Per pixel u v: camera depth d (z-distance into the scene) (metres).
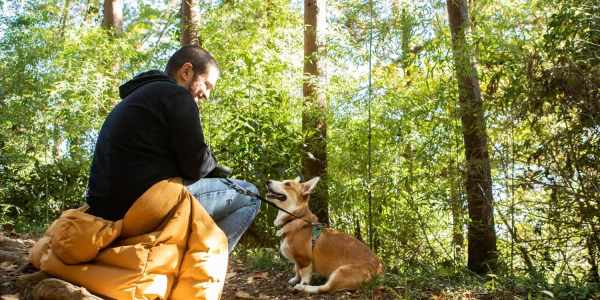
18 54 7.29
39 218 6.89
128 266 2.29
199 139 2.49
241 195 2.95
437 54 5.15
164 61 7.27
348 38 6.05
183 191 2.44
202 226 2.43
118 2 9.91
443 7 5.58
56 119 6.71
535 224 4.59
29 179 7.03
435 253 5.07
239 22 6.80
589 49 3.91
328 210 5.91
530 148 4.59
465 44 4.78
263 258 4.66
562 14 4.05
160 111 2.46
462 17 5.26
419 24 5.18
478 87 5.00
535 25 5.42
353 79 5.98
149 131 2.44
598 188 3.83
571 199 4.04
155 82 2.54
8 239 4.11
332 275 3.82
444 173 5.00
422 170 5.17
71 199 7.10
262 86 6.05
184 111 2.47
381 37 5.36
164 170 2.46
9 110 6.82
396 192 5.15
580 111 3.91
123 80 7.31
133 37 9.22
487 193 4.80
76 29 8.08
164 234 2.34
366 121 5.39
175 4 11.80
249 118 5.90
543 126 4.32
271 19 7.49
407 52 5.43
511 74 4.58
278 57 6.77
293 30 7.52
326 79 6.40
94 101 6.55
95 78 6.66
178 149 2.46
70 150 7.09
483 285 4.02
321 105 5.98
